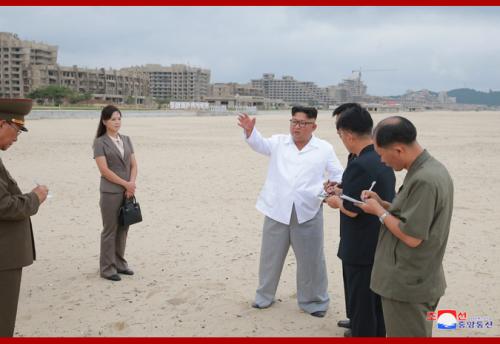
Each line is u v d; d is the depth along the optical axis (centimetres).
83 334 472
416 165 316
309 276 512
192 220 917
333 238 801
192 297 561
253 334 473
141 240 789
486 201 1098
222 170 1544
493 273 638
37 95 10356
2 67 12481
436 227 308
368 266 405
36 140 2330
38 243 771
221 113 7375
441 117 7950
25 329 483
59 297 561
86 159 1733
